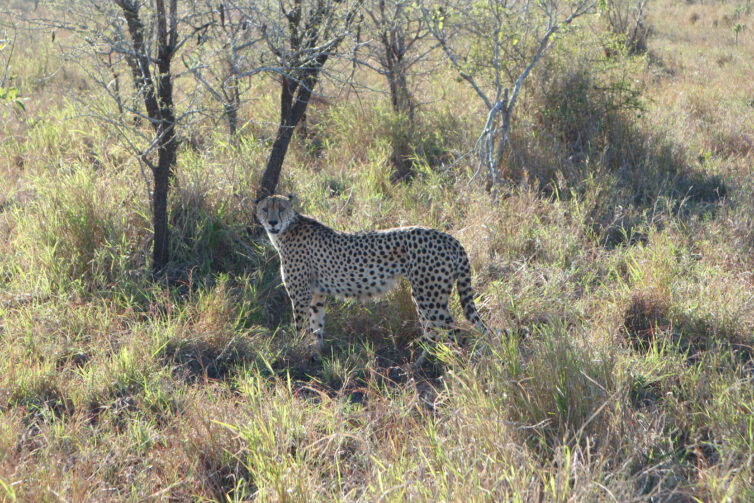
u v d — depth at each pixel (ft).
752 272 35.27
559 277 35.19
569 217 42.32
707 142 54.70
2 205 44.57
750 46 93.25
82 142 51.44
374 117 54.08
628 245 39.22
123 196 40.14
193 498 21.95
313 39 37.81
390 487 19.54
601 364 25.34
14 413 25.79
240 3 35.01
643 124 54.08
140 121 46.21
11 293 34.17
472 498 18.30
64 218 37.70
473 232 39.11
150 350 30.14
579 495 18.20
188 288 36.60
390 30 50.26
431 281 30.14
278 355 31.24
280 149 40.91
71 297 34.01
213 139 46.55
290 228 32.55
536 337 29.94
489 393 24.08
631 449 21.71
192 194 39.52
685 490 20.48
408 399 27.17
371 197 43.39
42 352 29.63
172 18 34.55
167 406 26.84
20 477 20.83
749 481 19.88
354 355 31.07
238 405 27.27
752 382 25.84
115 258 36.45
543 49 49.37
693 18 115.96
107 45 34.50
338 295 32.45
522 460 20.53
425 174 49.16
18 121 58.49
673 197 46.26
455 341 29.58
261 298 35.78
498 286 34.42
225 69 44.19
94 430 25.08
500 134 50.26
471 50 53.67
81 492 20.62
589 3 50.21
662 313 31.65
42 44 78.33
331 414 24.89
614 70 60.23
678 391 25.67
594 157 49.26
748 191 44.52
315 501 19.77
